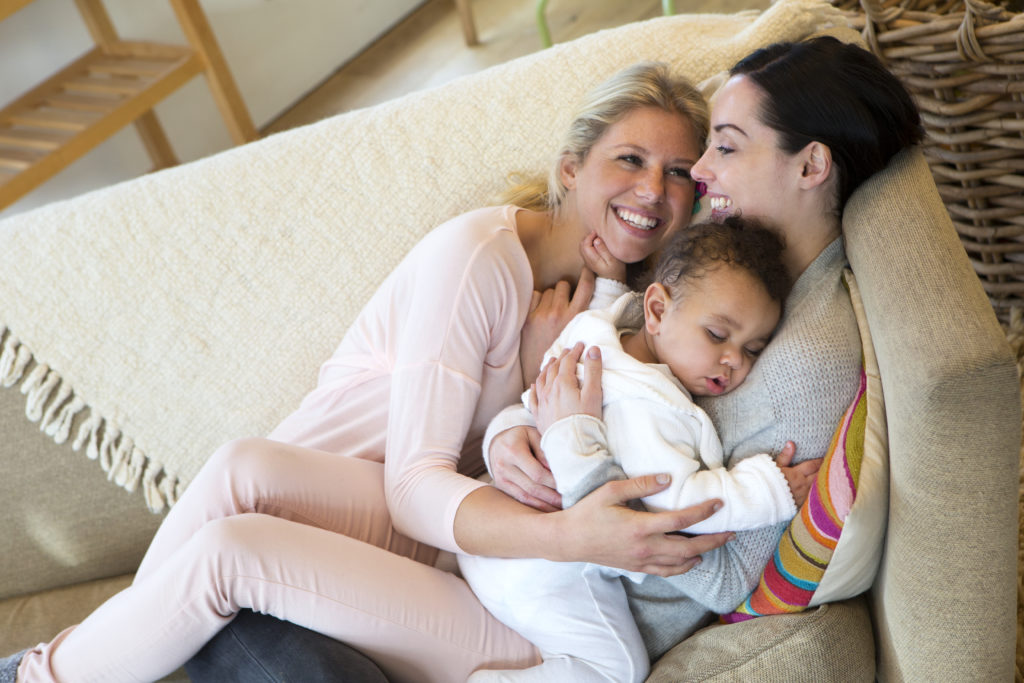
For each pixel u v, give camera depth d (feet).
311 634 3.58
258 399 4.90
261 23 10.17
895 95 3.44
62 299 4.79
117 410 4.87
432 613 3.73
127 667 3.67
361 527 4.18
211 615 3.55
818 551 3.23
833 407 3.39
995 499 2.85
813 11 4.77
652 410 3.53
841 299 3.58
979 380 2.68
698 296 3.57
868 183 3.57
